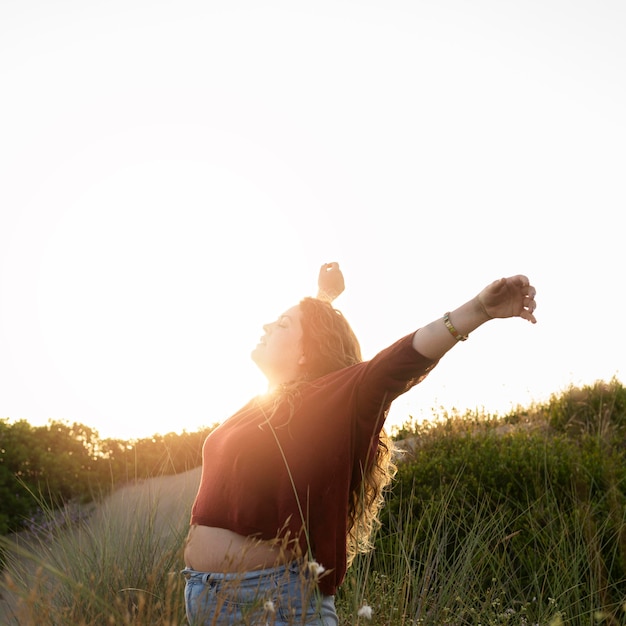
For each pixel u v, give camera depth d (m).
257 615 2.30
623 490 4.88
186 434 8.41
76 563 3.85
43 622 1.99
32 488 7.80
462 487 5.28
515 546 4.55
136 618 2.17
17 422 8.75
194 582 2.56
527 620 3.72
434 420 7.71
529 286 2.34
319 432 2.55
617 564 3.90
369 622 2.77
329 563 2.50
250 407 2.84
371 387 2.53
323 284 3.21
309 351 2.85
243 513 2.49
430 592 3.62
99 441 8.62
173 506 4.76
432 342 2.45
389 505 4.91
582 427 6.69
